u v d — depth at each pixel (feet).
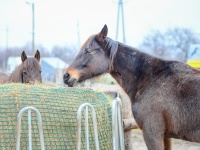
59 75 45.01
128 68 15.81
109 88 27.45
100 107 16.37
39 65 24.38
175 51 132.26
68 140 15.65
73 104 16.02
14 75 24.29
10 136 14.74
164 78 14.87
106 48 16.20
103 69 16.17
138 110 14.99
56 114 15.55
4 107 14.82
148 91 14.97
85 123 14.75
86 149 14.74
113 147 15.60
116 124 15.96
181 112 14.15
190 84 14.26
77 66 16.21
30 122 13.79
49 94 15.83
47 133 15.26
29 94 15.43
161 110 14.47
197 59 49.52
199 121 13.83
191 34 133.28
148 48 137.59
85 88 16.84
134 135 29.94
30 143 13.78
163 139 14.62
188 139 14.32
